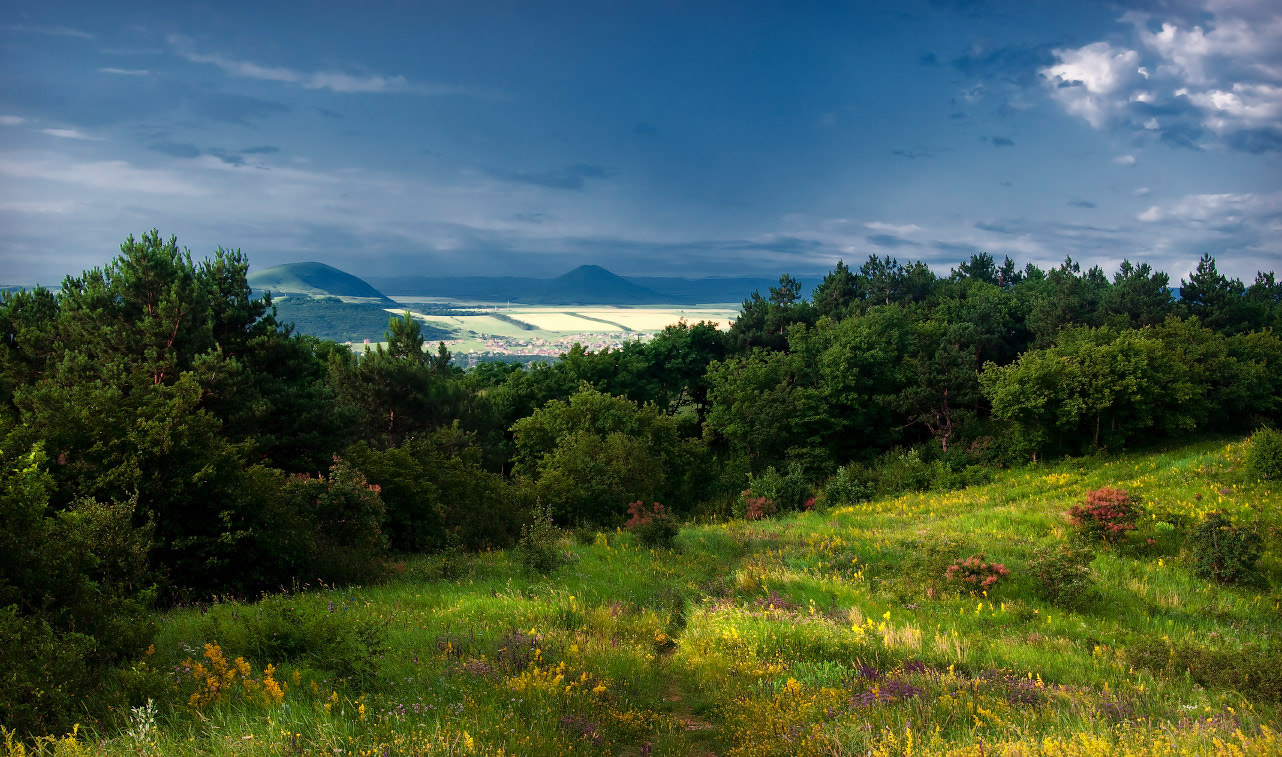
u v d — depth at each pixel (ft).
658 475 123.34
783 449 167.53
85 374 75.05
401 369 134.31
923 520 92.22
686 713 28.71
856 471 138.92
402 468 73.31
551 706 24.12
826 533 81.05
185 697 21.44
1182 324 170.50
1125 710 25.62
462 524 77.20
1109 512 68.69
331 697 21.94
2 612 20.90
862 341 176.96
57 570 24.18
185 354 81.25
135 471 42.09
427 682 25.30
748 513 119.14
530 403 199.93
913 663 33.37
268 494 49.78
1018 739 21.09
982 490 113.60
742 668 33.17
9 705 18.49
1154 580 58.13
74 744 16.93
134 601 27.04
